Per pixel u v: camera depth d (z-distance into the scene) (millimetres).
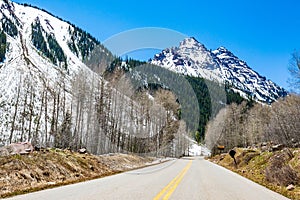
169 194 10680
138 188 12070
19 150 17094
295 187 15430
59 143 36844
